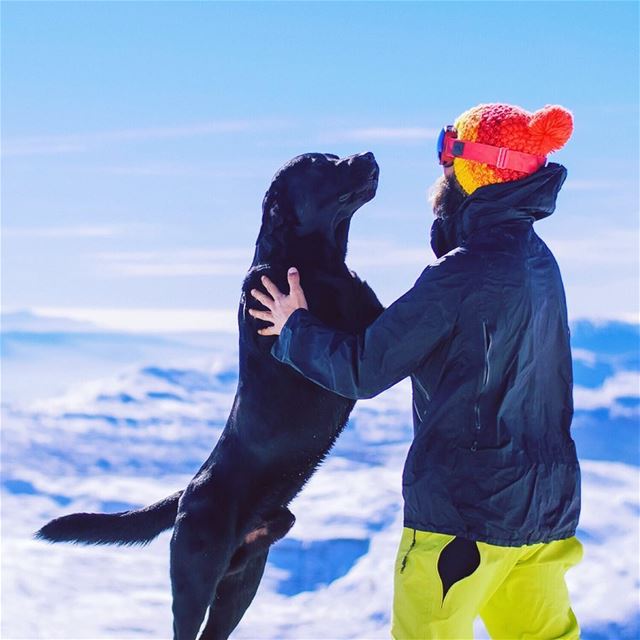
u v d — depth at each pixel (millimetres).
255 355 3377
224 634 3590
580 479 2789
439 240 2883
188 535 3348
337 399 3369
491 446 2592
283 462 3406
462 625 2607
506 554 2629
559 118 2672
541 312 2678
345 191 3363
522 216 2707
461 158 2744
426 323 2605
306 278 3355
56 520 3604
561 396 2789
